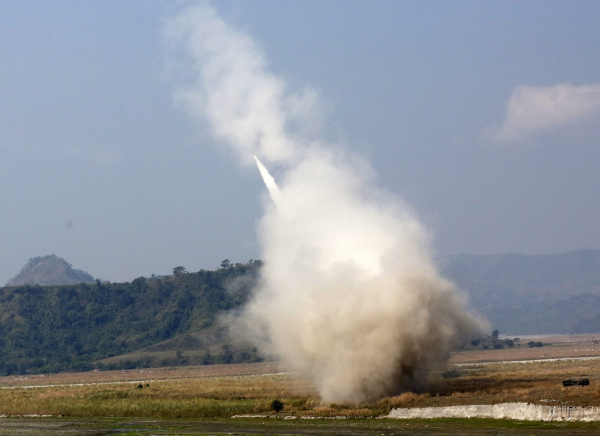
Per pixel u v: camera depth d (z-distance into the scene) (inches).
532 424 5349.4
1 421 7268.7
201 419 6983.3
